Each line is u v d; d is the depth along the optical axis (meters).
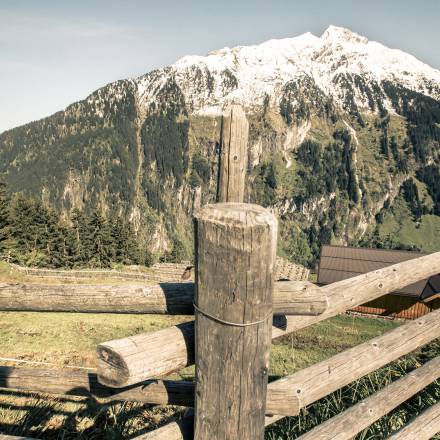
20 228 60.31
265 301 1.86
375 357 3.20
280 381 2.63
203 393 1.99
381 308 35.41
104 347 1.88
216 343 1.89
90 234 68.75
